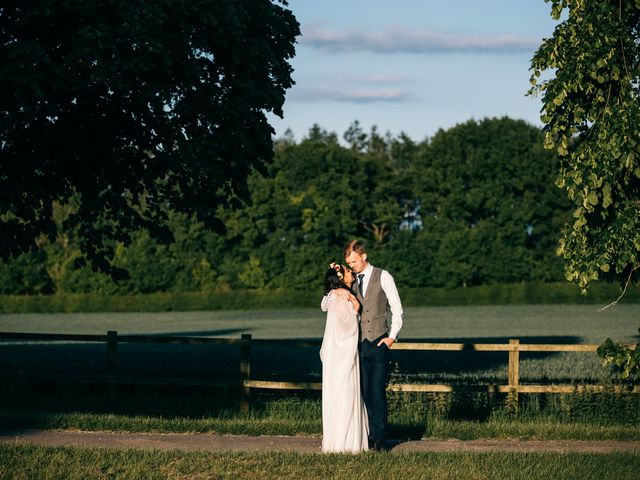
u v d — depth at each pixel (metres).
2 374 14.88
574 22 11.86
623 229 11.07
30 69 12.87
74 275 71.56
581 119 11.76
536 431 12.04
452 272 76.19
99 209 16.56
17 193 14.62
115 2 13.34
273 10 15.75
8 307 69.06
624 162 10.89
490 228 77.50
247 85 14.84
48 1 13.20
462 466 9.60
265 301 71.50
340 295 10.53
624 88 11.59
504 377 19.41
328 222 79.75
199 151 14.70
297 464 9.59
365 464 9.59
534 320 52.66
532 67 12.02
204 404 14.41
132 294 72.56
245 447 10.96
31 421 12.25
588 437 11.92
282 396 15.11
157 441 11.30
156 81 13.92
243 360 13.86
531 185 80.81
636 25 12.14
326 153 84.38
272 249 77.69
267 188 79.50
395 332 10.57
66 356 26.38
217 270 76.56
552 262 77.50
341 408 10.38
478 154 81.00
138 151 16.19
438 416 13.12
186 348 31.67
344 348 10.42
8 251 16.34
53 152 15.25
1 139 14.49
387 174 87.00
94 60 13.19
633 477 9.22
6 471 9.01
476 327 46.28
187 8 13.62
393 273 76.56
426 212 85.31
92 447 10.57
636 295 70.81
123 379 14.46
